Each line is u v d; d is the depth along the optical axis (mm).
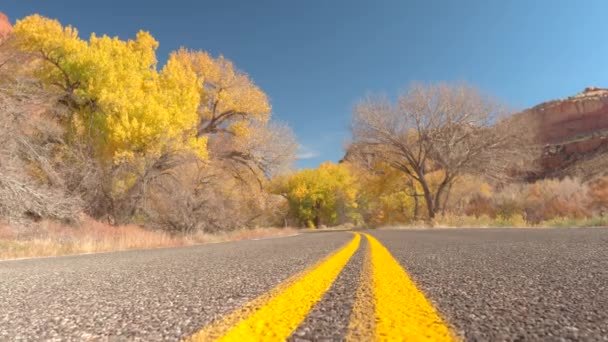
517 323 898
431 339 756
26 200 10594
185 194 16812
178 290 1688
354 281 1709
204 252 5066
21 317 1209
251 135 24625
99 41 16781
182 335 895
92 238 9797
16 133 11750
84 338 924
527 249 3260
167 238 12148
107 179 15148
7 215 10188
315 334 830
